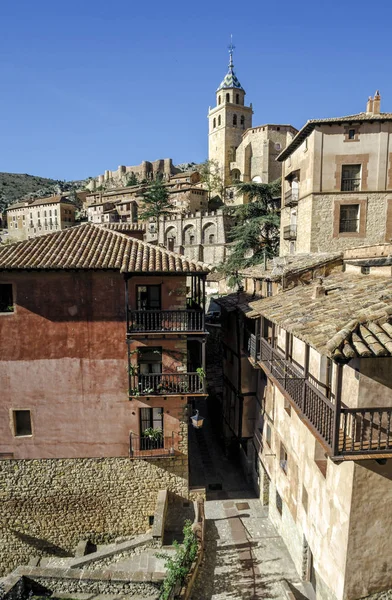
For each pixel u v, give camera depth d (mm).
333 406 9250
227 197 84875
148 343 17875
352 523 10477
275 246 39531
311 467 13164
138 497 18906
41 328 17609
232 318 23469
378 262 15000
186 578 13953
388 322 9336
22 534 18938
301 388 11758
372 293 12031
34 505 18719
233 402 23250
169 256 18047
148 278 17703
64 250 18016
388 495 10523
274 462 17719
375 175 25688
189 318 17781
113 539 19109
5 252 17391
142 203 92500
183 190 81375
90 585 15695
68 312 17609
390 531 10750
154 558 16766
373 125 25391
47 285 17422
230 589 14320
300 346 15148
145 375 17281
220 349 34094
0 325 17500
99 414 18219
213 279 52156
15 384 17844
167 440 18609
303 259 22641
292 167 30672
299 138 27719
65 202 102375
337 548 11180
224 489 21266
